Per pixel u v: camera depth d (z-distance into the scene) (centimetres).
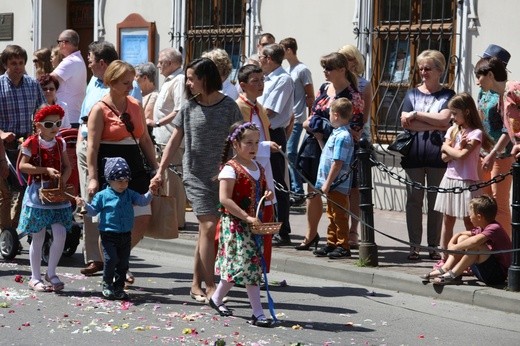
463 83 1422
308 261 1141
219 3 1720
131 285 1055
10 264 1158
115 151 1014
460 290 1000
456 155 1076
